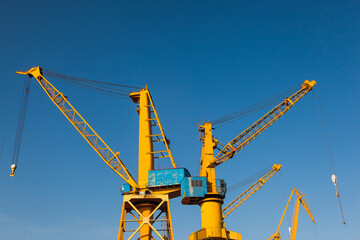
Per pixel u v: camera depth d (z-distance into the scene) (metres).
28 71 71.19
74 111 70.62
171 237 60.81
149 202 65.25
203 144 78.25
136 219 64.12
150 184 68.38
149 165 70.44
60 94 71.00
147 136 72.56
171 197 72.75
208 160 74.00
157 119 74.06
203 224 68.69
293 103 76.06
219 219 68.19
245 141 74.88
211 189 70.25
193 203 72.88
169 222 62.31
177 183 68.56
